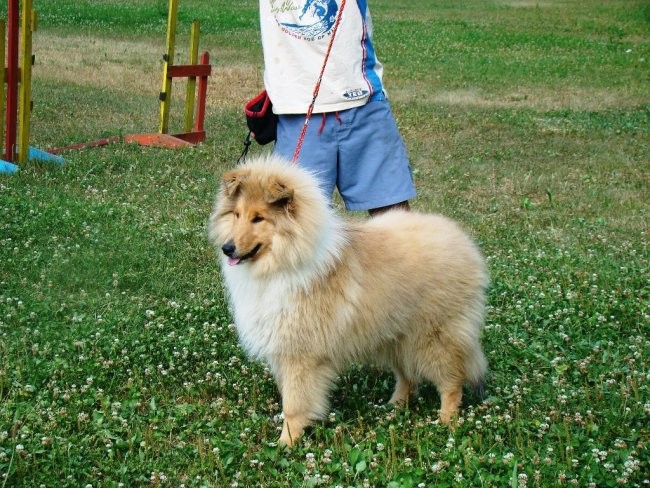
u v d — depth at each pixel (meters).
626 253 7.83
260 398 4.89
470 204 9.50
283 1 5.68
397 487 3.91
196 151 10.98
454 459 4.17
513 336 5.82
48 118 12.42
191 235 7.66
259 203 4.29
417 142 12.59
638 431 4.48
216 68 18.45
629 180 10.95
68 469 4.01
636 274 7.13
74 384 4.84
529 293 6.60
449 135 13.24
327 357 4.45
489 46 24.80
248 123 6.09
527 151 12.38
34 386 4.81
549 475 4.03
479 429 4.50
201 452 4.22
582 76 20.14
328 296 4.34
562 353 5.62
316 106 5.72
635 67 21.75
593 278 6.91
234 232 4.28
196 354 5.38
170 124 12.73
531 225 8.77
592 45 25.61
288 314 4.31
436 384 4.82
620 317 6.23
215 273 6.86
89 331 5.57
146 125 12.55
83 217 7.82
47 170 9.30
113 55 18.94
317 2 5.61
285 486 3.96
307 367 4.43
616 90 18.28
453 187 10.21
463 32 27.48
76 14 24.16
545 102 16.64
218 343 5.59
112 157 10.19
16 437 4.22
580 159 12.02
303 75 5.70
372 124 5.85
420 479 4.02
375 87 5.83
